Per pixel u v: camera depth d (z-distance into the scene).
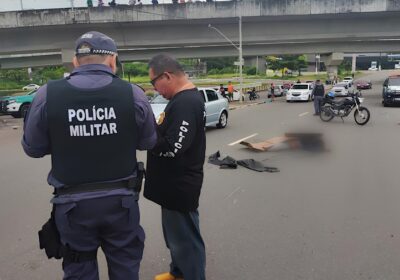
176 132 2.71
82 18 29.55
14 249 4.12
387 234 4.30
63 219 2.18
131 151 2.26
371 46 46.50
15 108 21.11
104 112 2.14
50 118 2.10
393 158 8.30
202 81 73.19
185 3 30.09
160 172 2.86
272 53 46.84
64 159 2.14
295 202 5.44
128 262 2.36
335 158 8.42
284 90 44.12
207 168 7.61
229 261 3.75
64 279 2.29
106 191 2.20
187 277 3.02
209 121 13.77
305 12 29.77
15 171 7.90
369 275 3.46
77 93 2.12
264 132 13.15
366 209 5.11
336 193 5.83
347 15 30.22
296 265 3.66
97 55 2.25
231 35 32.72
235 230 4.49
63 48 31.69
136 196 2.31
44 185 6.70
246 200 5.58
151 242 4.20
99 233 2.30
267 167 7.54
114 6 29.75
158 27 32.12
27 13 29.11
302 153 9.09
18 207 5.50
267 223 4.68
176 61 2.82
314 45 46.50
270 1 29.94
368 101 29.47
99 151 2.16
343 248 3.98
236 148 10.03
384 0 28.62
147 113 2.29
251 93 35.53
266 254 3.88
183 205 2.86
